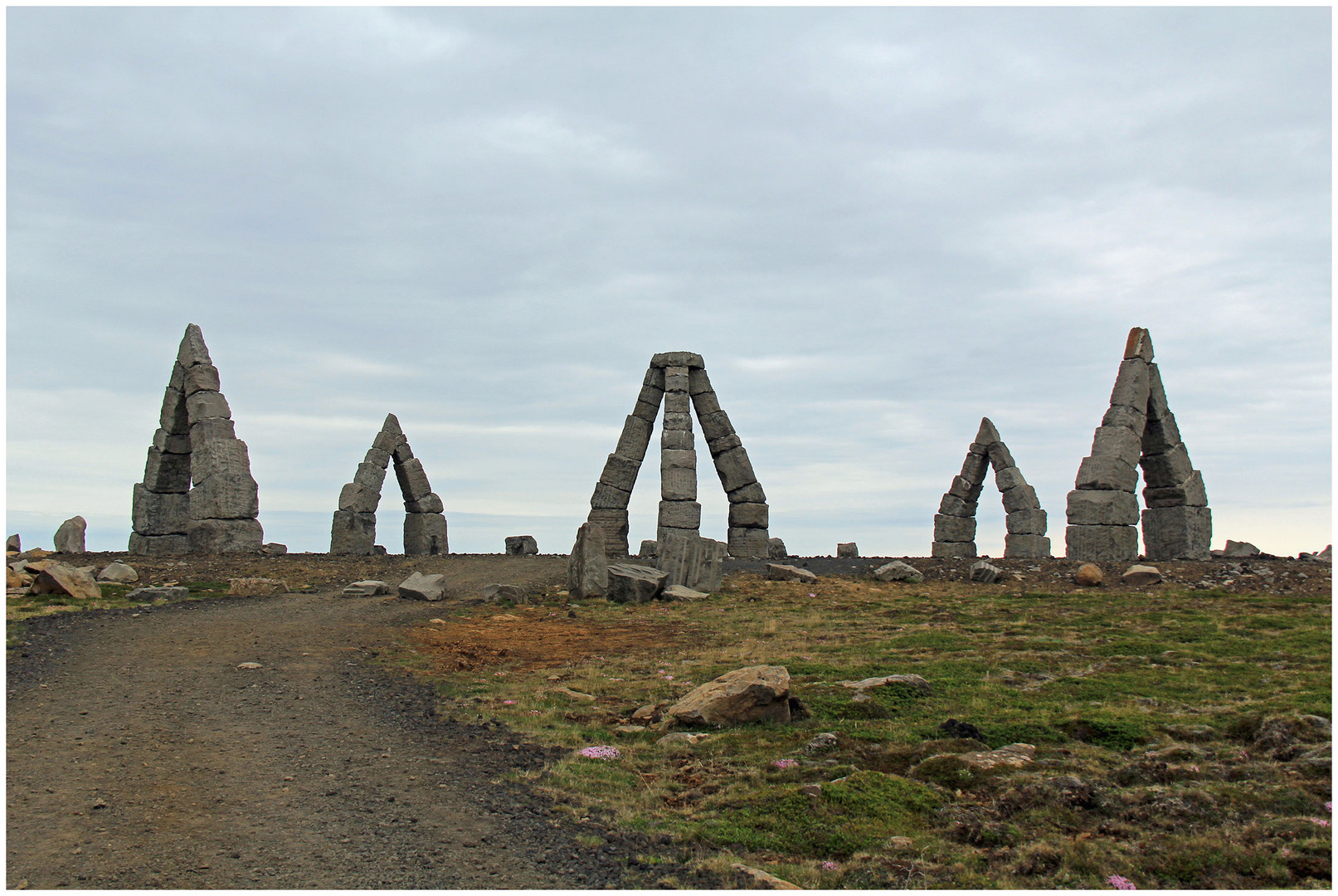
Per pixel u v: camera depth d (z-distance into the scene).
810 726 10.84
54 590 19.61
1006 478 32.38
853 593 21.92
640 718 11.65
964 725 10.15
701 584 22.39
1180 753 8.99
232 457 27.50
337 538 31.33
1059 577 22.67
